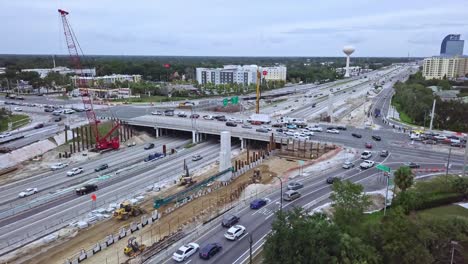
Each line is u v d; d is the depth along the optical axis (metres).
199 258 64.25
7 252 72.56
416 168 112.25
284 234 53.91
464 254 60.88
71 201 99.19
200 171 125.19
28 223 85.88
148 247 70.81
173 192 105.31
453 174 103.81
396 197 82.56
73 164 133.75
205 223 79.25
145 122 181.50
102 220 87.00
